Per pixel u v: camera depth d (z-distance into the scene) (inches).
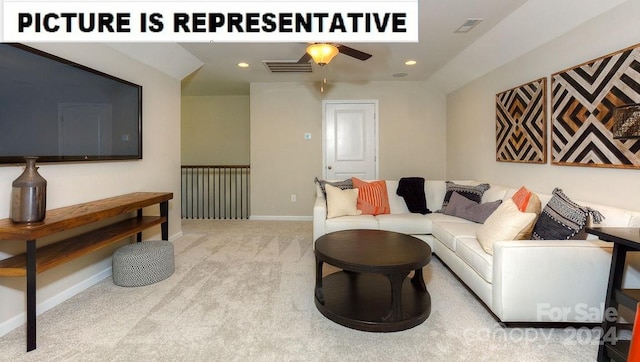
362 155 211.9
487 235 86.7
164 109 145.0
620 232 63.1
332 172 212.7
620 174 84.7
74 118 91.7
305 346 68.5
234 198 247.1
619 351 60.1
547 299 72.9
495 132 145.9
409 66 172.2
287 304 88.0
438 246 120.9
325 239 95.7
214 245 148.9
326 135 211.5
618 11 83.9
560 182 105.8
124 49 114.9
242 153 247.3
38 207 71.8
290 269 116.0
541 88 112.5
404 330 74.5
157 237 142.2
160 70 140.8
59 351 66.6
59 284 90.0
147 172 132.5
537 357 64.6
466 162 177.8
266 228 187.6
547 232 81.2
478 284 85.4
